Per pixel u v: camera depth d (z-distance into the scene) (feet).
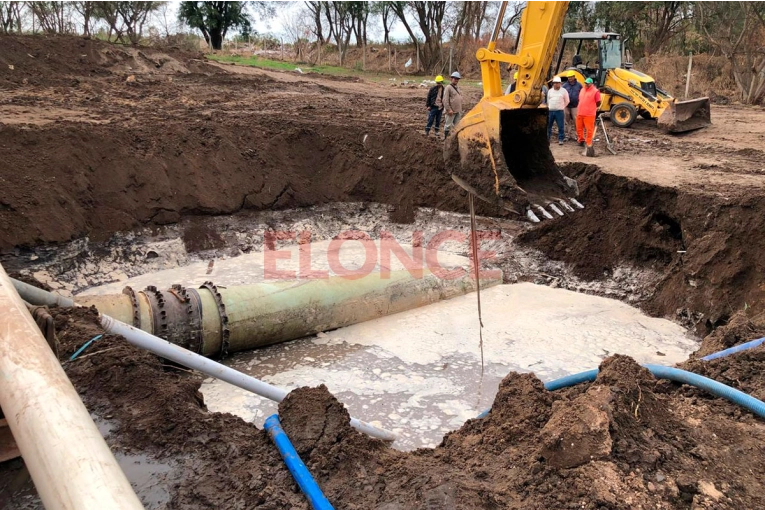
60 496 7.09
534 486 11.80
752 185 29.94
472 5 124.26
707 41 90.43
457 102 41.81
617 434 12.41
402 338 26.13
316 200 40.68
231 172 38.06
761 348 16.75
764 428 13.66
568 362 23.77
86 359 16.10
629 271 30.78
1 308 10.25
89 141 33.50
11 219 28.55
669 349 24.93
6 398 8.53
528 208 18.44
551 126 45.16
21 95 47.75
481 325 25.08
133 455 13.29
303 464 12.67
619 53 54.29
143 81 61.98
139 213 33.55
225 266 33.81
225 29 132.26
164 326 23.06
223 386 22.03
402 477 12.85
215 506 11.94
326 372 23.25
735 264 25.88
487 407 20.79
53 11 100.07
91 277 30.19
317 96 64.28
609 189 32.60
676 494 11.32
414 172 40.55
